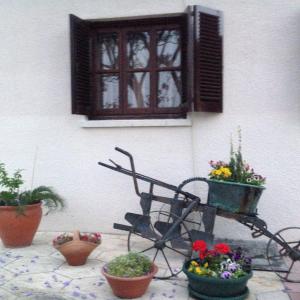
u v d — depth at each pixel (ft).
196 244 11.57
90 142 17.16
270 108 15.58
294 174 15.52
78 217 17.46
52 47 17.30
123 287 10.97
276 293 11.66
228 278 10.69
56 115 17.44
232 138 15.88
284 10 15.34
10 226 15.11
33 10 17.34
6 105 17.88
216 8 15.78
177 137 16.35
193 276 10.91
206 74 15.30
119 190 17.02
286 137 15.52
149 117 16.87
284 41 15.38
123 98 17.15
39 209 15.76
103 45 17.31
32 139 17.71
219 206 13.58
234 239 16.02
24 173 17.83
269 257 13.41
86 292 11.60
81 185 17.35
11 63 17.71
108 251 15.06
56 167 17.53
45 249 15.39
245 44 15.65
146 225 14.39
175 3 16.10
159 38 16.80
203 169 16.14
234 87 15.79
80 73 16.42
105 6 16.66
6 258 14.33
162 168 16.51
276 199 15.69
